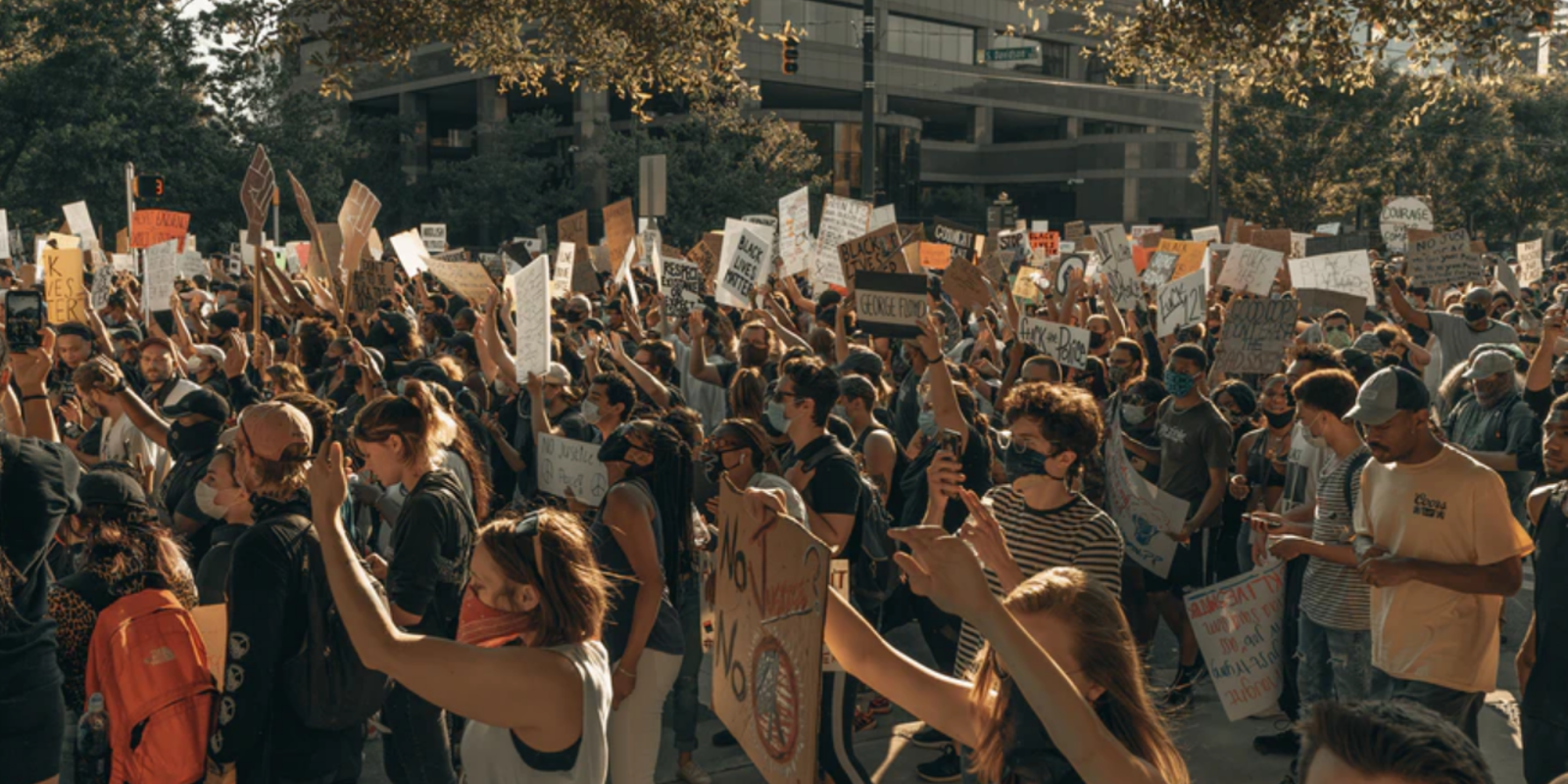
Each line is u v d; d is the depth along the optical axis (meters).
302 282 13.84
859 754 5.95
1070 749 2.18
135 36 43.12
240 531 4.97
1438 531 4.34
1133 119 93.50
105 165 41.66
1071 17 89.62
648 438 4.70
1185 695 6.50
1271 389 6.61
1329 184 57.44
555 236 64.44
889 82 79.69
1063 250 21.23
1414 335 11.48
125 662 3.66
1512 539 4.27
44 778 3.83
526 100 73.62
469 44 17.31
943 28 84.31
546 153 74.31
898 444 6.40
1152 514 6.24
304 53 70.94
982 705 2.70
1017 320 11.05
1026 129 99.38
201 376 8.48
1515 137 66.88
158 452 6.98
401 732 4.37
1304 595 5.23
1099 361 9.17
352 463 6.78
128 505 3.89
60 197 41.28
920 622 6.01
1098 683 2.41
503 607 3.05
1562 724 4.17
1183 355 6.74
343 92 16.42
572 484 6.06
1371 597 4.72
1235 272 13.22
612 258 14.79
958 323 12.52
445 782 4.42
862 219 13.46
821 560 2.30
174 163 43.88
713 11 16.59
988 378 10.41
